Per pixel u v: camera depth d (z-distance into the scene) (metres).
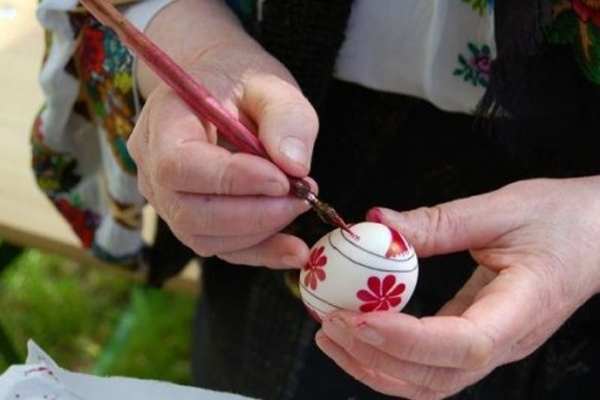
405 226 0.53
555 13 0.57
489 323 0.50
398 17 0.60
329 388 0.70
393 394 0.53
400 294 0.51
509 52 0.56
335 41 0.61
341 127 0.66
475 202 0.54
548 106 0.60
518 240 0.54
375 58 0.62
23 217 0.87
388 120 0.65
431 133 0.65
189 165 0.51
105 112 0.69
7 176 0.89
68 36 0.67
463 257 0.66
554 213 0.55
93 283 1.33
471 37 0.60
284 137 0.52
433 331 0.48
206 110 0.52
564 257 0.54
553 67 0.59
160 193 0.53
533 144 0.61
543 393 0.67
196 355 0.78
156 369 1.21
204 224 0.52
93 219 0.77
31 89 0.94
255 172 0.50
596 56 0.57
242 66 0.57
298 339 0.70
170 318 1.26
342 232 0.51
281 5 0.61
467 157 0.65
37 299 1.30
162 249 0.75
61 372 0.59
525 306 0.51
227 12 0.62
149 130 0.54
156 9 0.62
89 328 1.28
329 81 0.63
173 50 0.60
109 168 0.71
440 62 0.61
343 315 0.49
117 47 0.66
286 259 0.52
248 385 0.73
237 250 0.53
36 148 0.74
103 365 1.20
